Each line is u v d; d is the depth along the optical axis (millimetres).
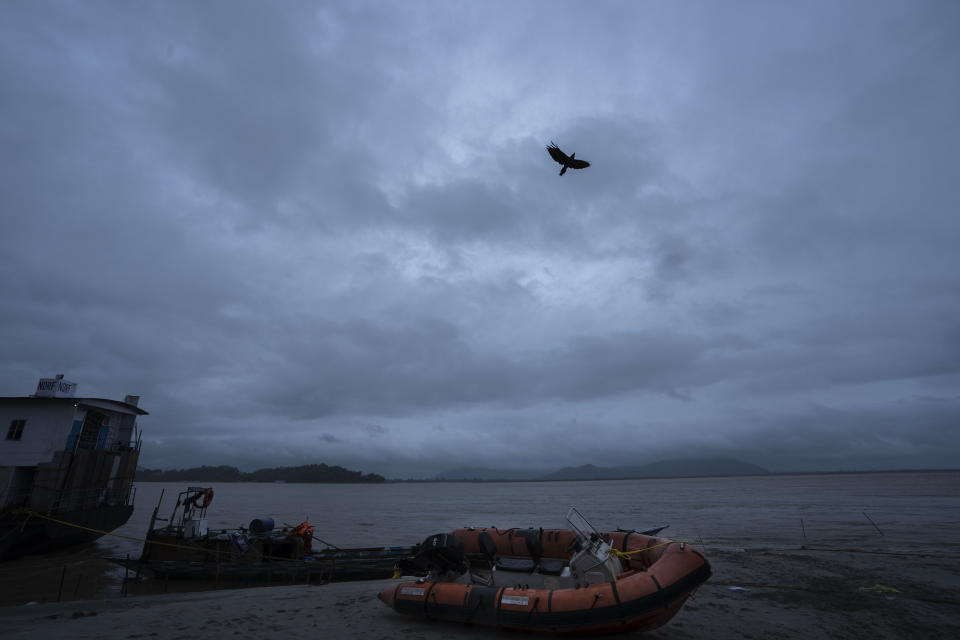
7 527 21859
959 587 14328
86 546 26875
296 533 20781
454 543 10078
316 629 9508
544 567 9812
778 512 57000
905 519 44094
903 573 16703
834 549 24047
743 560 19984
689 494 129750
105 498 27797
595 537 9945
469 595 9141
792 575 16406
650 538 10352
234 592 14648
